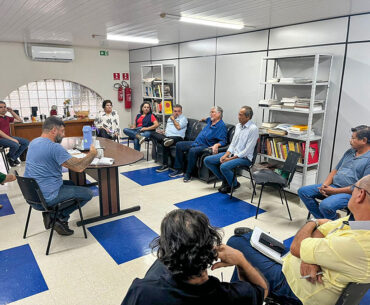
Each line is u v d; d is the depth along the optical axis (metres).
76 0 2.95
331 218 2.73
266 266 1.64
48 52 6.61
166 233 0.89
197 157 4.59
